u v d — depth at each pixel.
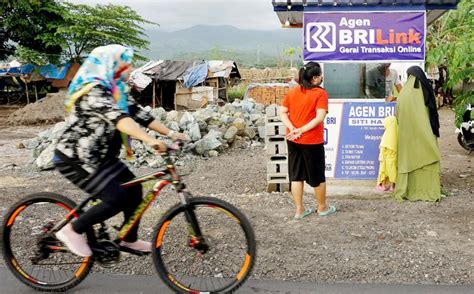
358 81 7.83
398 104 7.22
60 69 35.66
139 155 11.16
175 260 4.78
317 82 6.11
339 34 7.55
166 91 34.97
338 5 7.48
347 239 5.62
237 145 13.10
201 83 33.69
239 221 4.02
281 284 4.51
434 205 6.93
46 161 10.69
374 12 7.48
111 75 3.91
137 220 4.11
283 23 9.59
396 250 5.27
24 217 5.54
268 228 6.05
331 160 7.78
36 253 4.29
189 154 11.67
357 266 4.88
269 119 8.09
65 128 3.96
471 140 11.72
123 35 38.53
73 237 4.02
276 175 8.04
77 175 3.92
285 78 38.44
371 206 6.92
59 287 4.35
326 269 4.82
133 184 4.04
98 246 4.14
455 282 4.54
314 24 7.57
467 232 5.82
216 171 10.40
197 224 4.03
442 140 14.55
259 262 4.98
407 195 7.26
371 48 7.54
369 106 7.64
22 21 34.56
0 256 5.12
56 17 36.75
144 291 4.36
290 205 7.05
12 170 10.89
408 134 7.12
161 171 4.01
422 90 7.09
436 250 5.27
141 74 33.09
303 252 5.25
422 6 7.42
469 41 7.35
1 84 41.34
